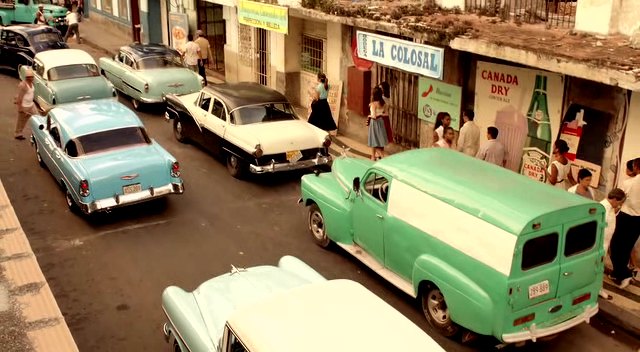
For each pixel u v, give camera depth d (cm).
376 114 1309
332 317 536
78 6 3422
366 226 891
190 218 1129
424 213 776
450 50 1195
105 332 799
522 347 770
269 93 1366
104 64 1958
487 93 1150
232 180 1309
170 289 711
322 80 1466
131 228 1085
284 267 761
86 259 980
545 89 1038
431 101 1284
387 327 526
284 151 1230
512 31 1027
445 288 742
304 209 1173
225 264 968
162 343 777
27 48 2058
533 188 751
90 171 1051
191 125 1466
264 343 505
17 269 938
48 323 805
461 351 759
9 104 1842
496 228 683
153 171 1091
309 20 1705
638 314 810
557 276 707
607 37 950
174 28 2366
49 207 1164
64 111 1235
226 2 1859
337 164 1032
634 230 849
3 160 1399
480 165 833
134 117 1201
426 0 1270
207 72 2291
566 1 1088
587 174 858
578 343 783
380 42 1217
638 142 912
